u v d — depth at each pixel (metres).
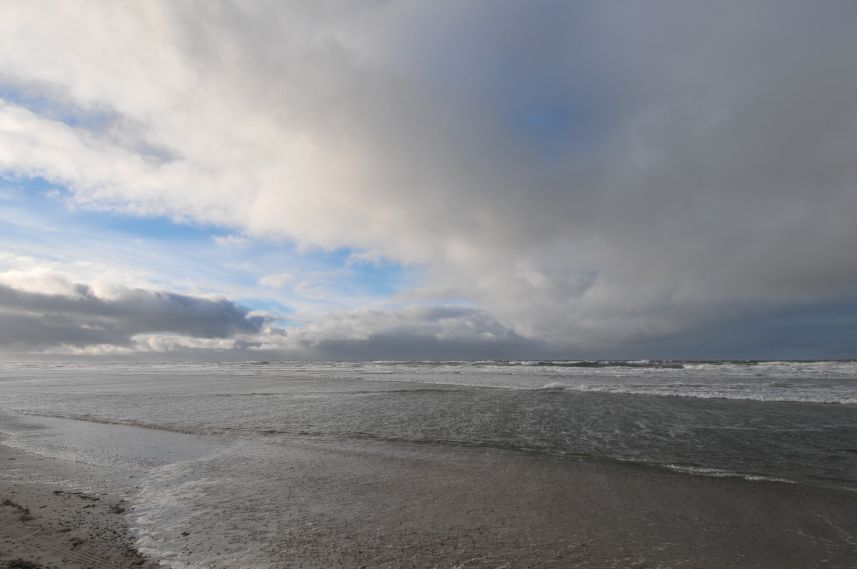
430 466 9.01
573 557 4.93
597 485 7.72
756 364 44.44
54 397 22.69
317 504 6.68
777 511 6.45
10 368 71.50
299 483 7.81
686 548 5.22
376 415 15.77
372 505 6.66
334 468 8.84
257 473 8.45
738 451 10.15
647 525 5.92
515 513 6.35
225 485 7.66
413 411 16.59
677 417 14.64
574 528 5.80
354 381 32.31
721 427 12.91
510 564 4.74
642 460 9.47
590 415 15.20
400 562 4.75
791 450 10.20
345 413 16.31
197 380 35.66
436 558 4.86
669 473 8.48
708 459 9.50
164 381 34.75
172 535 5.41
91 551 4.89
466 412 16.20
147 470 8.65
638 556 4.98
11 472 8.41
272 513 6.27
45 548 4.93
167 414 16.38
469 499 6.97
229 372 49.56
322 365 71.75
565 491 7.39
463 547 5.16
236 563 4.66
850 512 6.38
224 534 5.47
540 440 11.48
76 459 9.49
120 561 4.66
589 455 9.91
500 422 14.10
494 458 9.68
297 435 12.30
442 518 6.13
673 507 6.62
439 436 12.05
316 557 4.84
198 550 4.98
